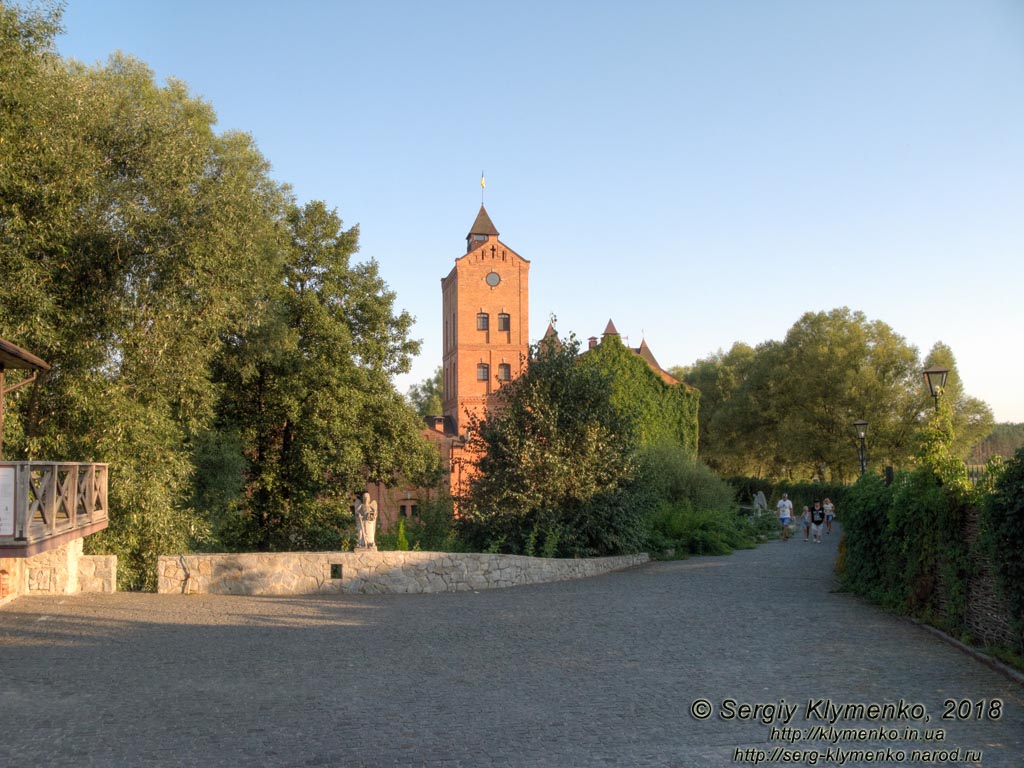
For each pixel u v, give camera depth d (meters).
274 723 7.50
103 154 17.19
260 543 30.08
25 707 8.04
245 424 28.98
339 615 13.99
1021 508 8.86
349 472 28.38
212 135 25.88
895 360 52.00
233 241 18.12
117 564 17.61
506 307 58.97
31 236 15.38
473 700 8.30
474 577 17.98
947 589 11.52
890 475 16.19
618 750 6.74
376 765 6.38
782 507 33.75
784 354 58.19
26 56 15.21
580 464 22.08
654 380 40.28
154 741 6.98
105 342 17.08
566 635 11.98
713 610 14.23
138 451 17.77
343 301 29.73
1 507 11.41
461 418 57.50
